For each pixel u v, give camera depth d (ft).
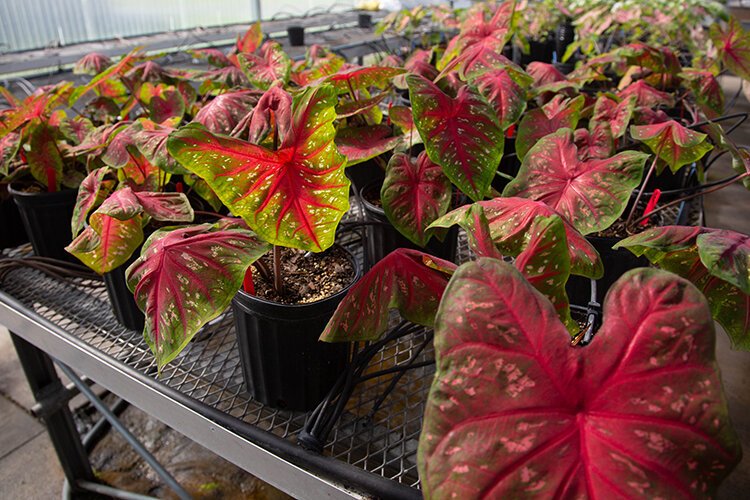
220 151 2.30
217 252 2.58
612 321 1.71
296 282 3.23
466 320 1.71
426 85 3.21
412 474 2.74
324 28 12.32
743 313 2.64
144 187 3.75
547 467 1.54
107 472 5.98
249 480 5.89
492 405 1.61
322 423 2.76
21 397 6.95
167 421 3.16
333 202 2.44
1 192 4.87
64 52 8.43
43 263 4.18
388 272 2.73
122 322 3.78
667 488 1.50
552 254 2.14
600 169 3.20
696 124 4.55
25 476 5.96
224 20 11.78
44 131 4.31
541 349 1.67
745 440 4.31
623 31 10.41
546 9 10.48
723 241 2.38
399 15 9.77
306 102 2.33
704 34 9.85
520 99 3.80
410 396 3.16
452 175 3.13
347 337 2.64
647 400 1.59
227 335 3.71
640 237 2.68
